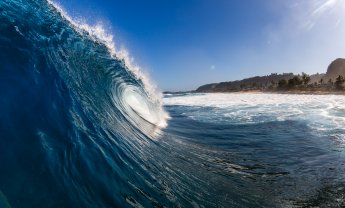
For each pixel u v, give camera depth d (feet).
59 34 28.35
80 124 17.76
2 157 11.17
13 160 11.30
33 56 19.76
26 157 11.79
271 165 25.09
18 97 15.23
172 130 39.40
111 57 40.68
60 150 13.58
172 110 90.99
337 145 32.45
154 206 13.74
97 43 38.37
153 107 50.16
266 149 31.19
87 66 30.68
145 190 14.96
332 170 23.58
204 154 27.50
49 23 28.17
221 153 28.86
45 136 13.80
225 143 34.17
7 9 22.71
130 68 46.75
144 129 30.89
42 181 11.10
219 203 16.34
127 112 33.24
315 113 62.59
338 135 37.78
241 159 26.86
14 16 22.71
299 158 27.50
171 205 14.55
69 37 30.22
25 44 20.29
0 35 18.99
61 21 31.45
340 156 27.91
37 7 28.37
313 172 23.11
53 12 31.42
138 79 47.60
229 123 52.54
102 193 12.65
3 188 9.98
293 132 41.39
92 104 23.26
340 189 19.39
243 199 17.42
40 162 11.94
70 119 17.25
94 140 17.15
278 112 68.39
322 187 19.77
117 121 25.91
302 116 58.49
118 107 31.53
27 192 10.28
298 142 34.60
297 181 21.01
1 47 17.97
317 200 17.66
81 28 36.47
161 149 24.88
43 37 24.20
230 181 20.38
